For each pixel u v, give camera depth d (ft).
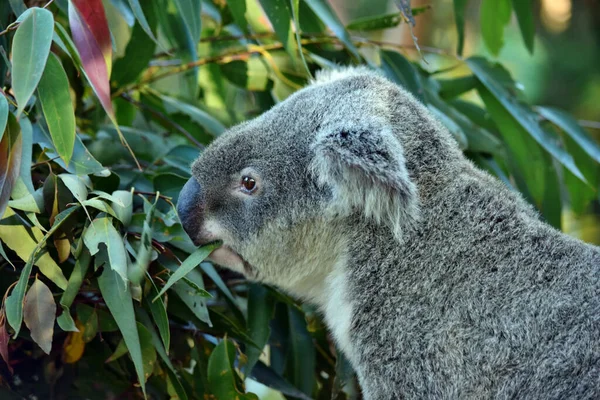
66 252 10.55
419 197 11.85
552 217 16.99
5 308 9.75
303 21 16.19
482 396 10.69
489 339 10.77
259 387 19.47
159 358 12.05
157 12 14.70
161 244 11.57
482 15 17.12
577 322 10.59
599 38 34.37
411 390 11.05
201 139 16.56
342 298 12.05
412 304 11.36
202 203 12.28
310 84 14.28
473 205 11.81
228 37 16.34
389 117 12.21
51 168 11.17
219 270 13.99
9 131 9.21
